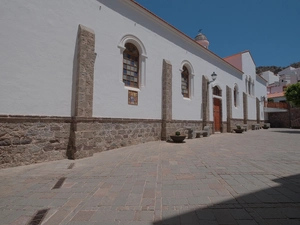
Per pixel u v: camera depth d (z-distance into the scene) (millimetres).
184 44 11945
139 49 8992
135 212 2533
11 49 5078
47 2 5836
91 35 6688
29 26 5434
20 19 5273
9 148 4934
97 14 7195
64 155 5949
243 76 20000
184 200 2867
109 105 7371
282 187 3355
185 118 11633
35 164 5230
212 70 14750
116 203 2805
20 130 5141
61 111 5973
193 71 12602
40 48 5625
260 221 2271
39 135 5477
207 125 13305
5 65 4969
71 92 6227
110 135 7320
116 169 4629
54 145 5762
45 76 5691
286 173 4184
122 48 8031
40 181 3846
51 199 2996
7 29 5039
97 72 7027
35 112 5441
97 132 6832
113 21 7770
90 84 6555
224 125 16047
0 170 4633
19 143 5105
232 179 3791
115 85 7664
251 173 4184
